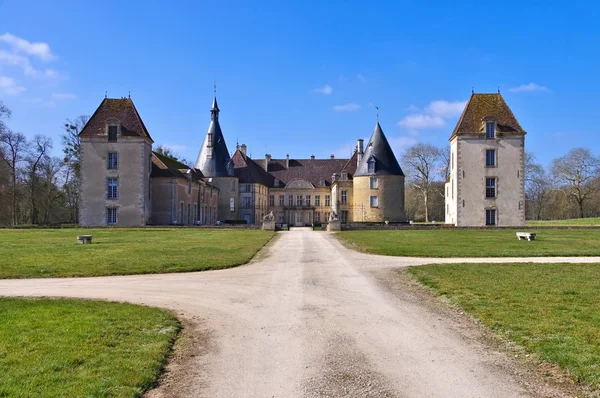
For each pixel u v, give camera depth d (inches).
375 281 605.0
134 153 2009.1
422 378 281.0
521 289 510.6
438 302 478.6
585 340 331.3
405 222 2426.2
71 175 2527.1
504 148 1980.8
